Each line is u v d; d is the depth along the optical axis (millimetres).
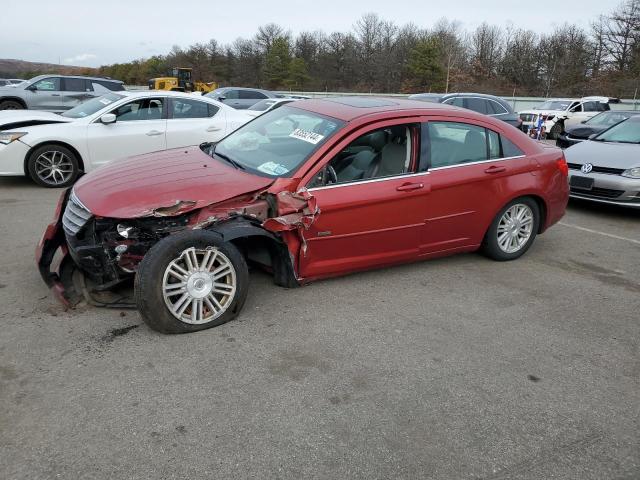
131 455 2500
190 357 3342
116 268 3738
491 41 64625
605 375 3412
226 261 3680
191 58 74875
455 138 4820
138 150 8602
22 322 3689
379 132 4410
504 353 3611
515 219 5332
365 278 4789
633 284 5043
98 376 3102
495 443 2717
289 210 3877
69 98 17094
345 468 2488
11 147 7828
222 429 2705
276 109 5230
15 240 5480
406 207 4484
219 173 4102
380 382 3184
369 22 67500
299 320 3906
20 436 2592
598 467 2586
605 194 7680
